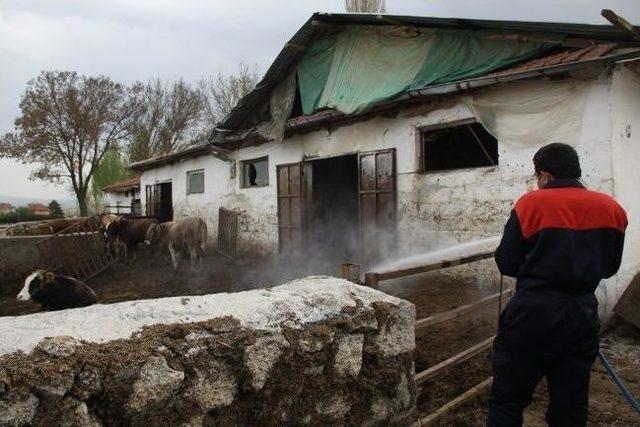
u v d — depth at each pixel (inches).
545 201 89.5
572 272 85.3
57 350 62.2
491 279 251.9
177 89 1365.7
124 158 1306.6
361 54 333.4
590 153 215.2
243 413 76.2
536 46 244.1
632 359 174.9
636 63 209.2
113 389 63.2
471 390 131.7
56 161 1210.0
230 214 483.2
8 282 366.6
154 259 461.1
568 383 88.7
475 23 253.8
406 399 98.8
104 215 458.0
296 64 384.8
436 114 281.4
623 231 91.7
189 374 69.9
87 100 1187.3
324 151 366.9
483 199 258.8
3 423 55.7
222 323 75.9
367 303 94.3
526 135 237.3
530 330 87.0
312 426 84.0
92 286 358.9
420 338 180.5
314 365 83.6
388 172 311.7
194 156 555.5
